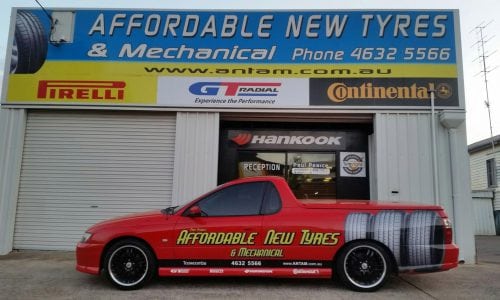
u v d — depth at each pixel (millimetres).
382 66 10477
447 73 10383
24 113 10641
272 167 11180
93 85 10617
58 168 10594
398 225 6645
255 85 10516
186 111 10500
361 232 6617
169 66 10641
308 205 6820
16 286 6926
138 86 10594
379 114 10328
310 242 6629
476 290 6852
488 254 12156
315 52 10578
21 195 10508
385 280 6594
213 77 10578
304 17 10734
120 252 6754
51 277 7574
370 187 10953
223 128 11297
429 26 10586
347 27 10656
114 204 10469
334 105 10383
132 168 10562
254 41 10672
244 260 6652
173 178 10312
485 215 22266
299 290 6703
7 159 10414
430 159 10133
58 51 10750
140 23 10797
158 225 6754
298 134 11242
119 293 6488
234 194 6934
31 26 10820
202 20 10773
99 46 10742
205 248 6672
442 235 6645
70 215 10453
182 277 7500
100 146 10648
